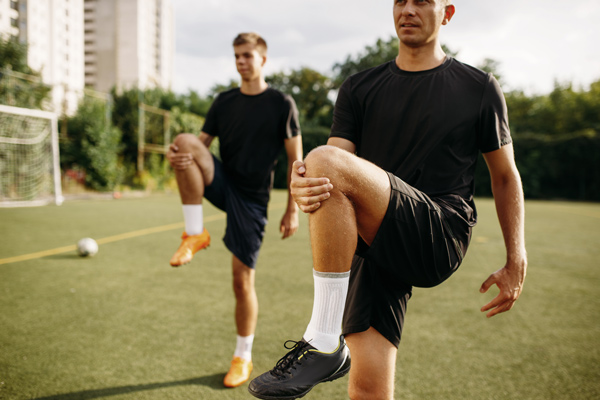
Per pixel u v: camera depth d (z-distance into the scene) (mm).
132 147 17516
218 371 2293
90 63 68625
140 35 68500
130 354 2473
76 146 14578
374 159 1489
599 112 28922
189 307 3385
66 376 2174
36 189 12641
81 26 59375
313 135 20062
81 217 9070
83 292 3727
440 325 3090
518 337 2863
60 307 3301
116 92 19500
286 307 3416
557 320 3240
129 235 6992
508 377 2254
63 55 55875
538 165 22188
